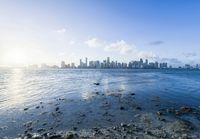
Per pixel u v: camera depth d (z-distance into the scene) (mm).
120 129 10266
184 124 11062
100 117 12672
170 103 17734
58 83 40750
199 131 10023
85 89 28891
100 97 20906
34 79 55094
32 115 13180
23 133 9703
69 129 10297
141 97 21062
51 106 16219
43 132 9852
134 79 54500
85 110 14688
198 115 13359
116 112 14062
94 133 9594
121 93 24031
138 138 9000
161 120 12016
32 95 22859
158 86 33875
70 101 18625
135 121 11797
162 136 9258
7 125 10984
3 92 25391
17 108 15422
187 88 31031
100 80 49969
